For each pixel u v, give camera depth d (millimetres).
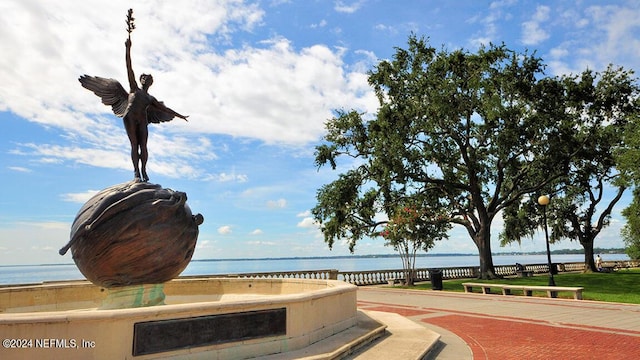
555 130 30500
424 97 31125
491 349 9469
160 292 9102
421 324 12883
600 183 41156
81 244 8320
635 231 37500
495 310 15945
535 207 40156
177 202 8789
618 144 30469
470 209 35500
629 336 10664
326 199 33125
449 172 33219
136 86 10023
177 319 6477
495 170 35000
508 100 30469
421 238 29109
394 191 33344
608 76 30656
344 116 33312
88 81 9953
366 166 33250
